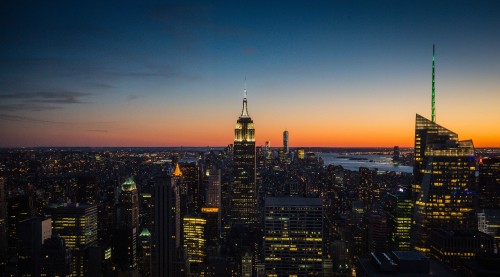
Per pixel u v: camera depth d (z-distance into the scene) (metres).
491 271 163.62
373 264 168.25
